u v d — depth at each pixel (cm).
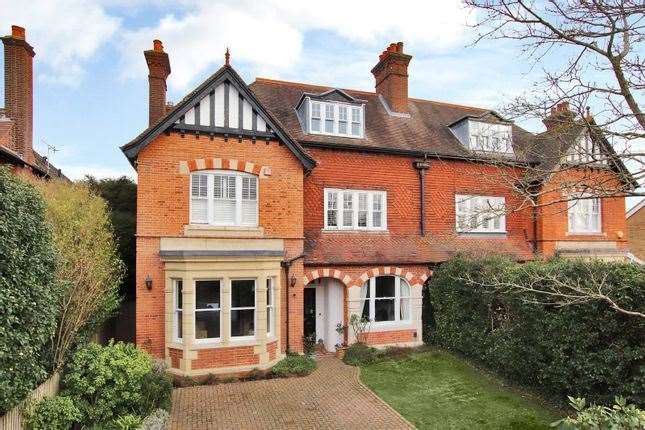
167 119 1277
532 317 1106
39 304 788
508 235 1847
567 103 753
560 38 692
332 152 1612
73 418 809
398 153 1689
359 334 1489
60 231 1071
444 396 1102
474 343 1352
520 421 968
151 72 1588
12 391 690
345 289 1505
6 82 1673
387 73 1964
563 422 517
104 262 1151
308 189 1565
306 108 1634
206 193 1338
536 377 1116
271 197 1392
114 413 893
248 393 1115
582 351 978
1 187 719
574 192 962
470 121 1864
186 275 1216
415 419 971
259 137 1379
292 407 1027
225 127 1345
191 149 1318
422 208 1712
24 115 1692
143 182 1274
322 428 920
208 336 1255
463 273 1395
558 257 1702
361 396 1098
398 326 1554
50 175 1953
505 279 1194
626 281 904
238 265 1263
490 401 1074
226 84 1355
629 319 902
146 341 1255
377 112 1898
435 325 1606
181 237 1291
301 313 1416
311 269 1448
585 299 764
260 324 1275
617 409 545
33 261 778
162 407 942
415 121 1950
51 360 919
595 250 1880
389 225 1664
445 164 1775
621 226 2012
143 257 1265
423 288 1662
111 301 1194
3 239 683
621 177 723
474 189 1802
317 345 1562
